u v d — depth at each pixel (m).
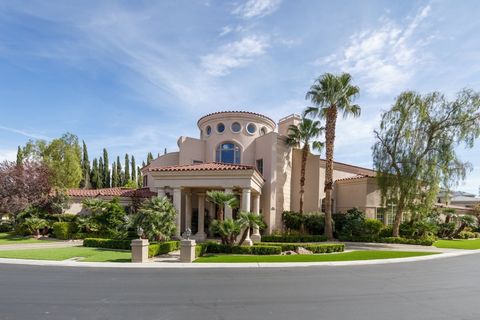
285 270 12.08
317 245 18.47
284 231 26.69
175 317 6.36
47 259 13.64
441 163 24.44
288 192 28.25
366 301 7.83
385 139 26.36
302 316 6.55
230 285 9.27
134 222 17.25
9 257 14.09
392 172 26.05
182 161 28.33
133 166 70.12
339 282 10.02
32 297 7.74
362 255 17.12
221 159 28.50
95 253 15.55
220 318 6.34
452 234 32.38
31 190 25.00
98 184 59.12
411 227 26.64
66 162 37.38
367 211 30.16
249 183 20.25
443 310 7.15
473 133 23.72
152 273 11.00
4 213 26.77
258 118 28.97
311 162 29.80
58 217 24.30
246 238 19.16
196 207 28.25
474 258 17.00
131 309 6.85
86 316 6.36
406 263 14.78
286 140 28.03
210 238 24.56
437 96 24.84
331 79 25.39
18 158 37.22
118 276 10.39
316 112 26.84
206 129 30.00
